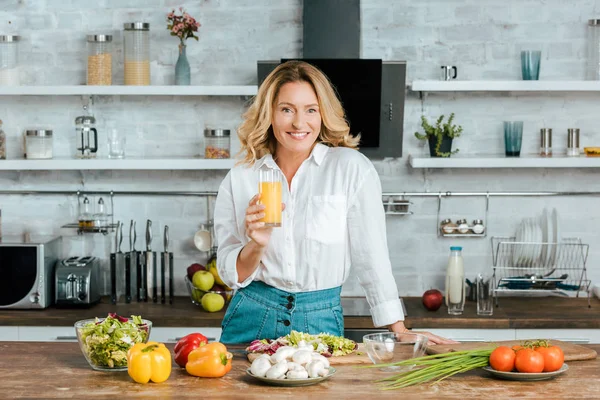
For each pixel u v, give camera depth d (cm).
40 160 461
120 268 486
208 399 214
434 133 464
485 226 485
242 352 263
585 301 470
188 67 467
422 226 487
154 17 484
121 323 245
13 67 470
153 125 490
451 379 232
